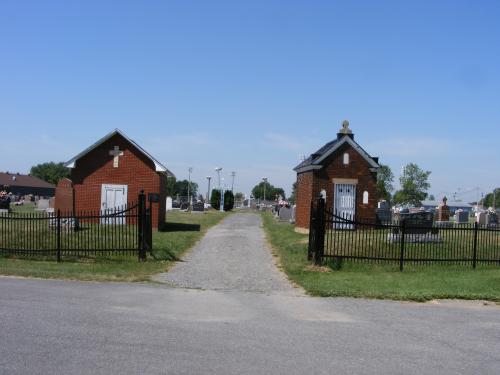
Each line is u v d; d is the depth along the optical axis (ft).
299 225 100.99
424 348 27.07
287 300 39.45
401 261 55.52
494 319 35.24
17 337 25.85
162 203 103.35
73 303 34.68
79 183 99.19
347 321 32.91
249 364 23.15
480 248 65.67
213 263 58.80
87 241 68.13
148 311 33.27
